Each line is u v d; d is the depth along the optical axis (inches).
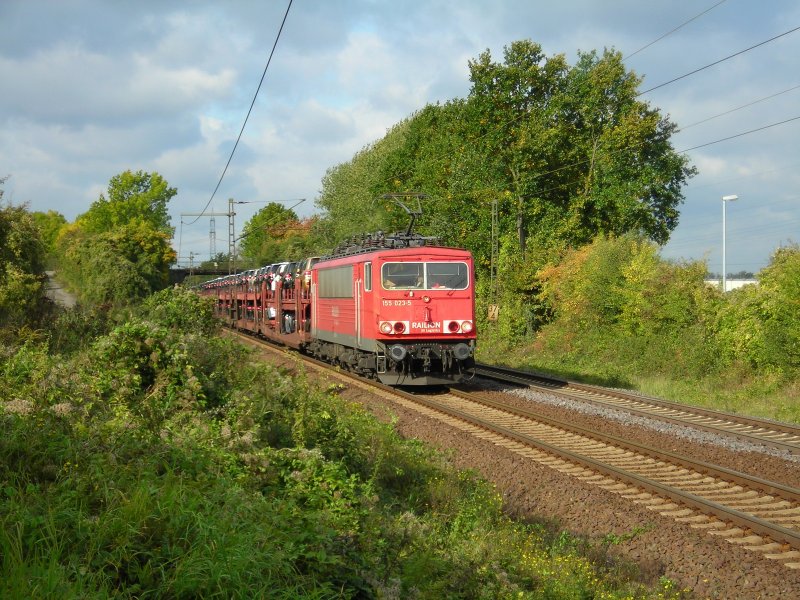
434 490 394.6
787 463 452.4
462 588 256.5
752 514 349.4
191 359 399.2
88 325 676.7
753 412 705.0
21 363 369.4
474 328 743.1
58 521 194.9
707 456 465.7
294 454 311.3
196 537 199.2
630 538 325.1
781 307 816.9
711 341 936.3
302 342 1061.8
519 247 1427.2
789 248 894.4
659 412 644.7
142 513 204.5
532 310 1338.6
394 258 732.7
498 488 412.2
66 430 264.8
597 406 663.8
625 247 1186.6
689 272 1026.7
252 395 403.9
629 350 1029.2
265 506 236.8
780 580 273.6
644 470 433.4
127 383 360.8
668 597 277.6
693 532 323.6
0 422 257.3
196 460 266.2
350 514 266.7
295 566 201.8
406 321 728.3
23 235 882.1
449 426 550.3
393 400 682.8
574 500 377.7
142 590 180.4
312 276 997.8
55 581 162.4
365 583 213.0
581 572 292.7
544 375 937.5
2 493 210.8
